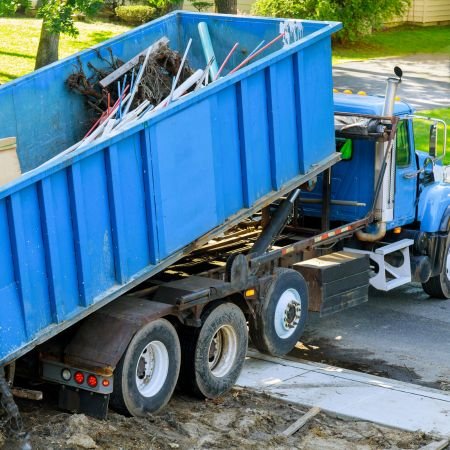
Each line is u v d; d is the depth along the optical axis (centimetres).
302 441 1018
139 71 1338
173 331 1093
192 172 1116
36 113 1290
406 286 1745
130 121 1169
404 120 1534
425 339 1453
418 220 1591
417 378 1290
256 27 1466
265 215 1365
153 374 1083
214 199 1161
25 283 930
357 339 1448
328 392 1187
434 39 4666
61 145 1329
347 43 4325
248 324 1284
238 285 1198
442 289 1644
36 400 1102
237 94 1175
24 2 2147
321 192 1491
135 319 1038
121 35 1425
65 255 973
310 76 1302
